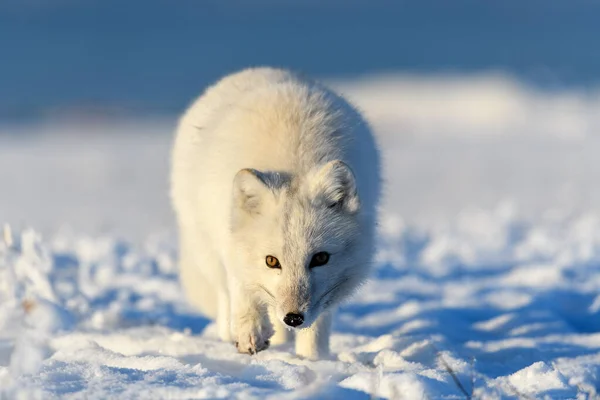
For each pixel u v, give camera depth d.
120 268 15.78
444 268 15.50
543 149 54.94
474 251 17.05
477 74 118.00
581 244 16.84
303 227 7.75
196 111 10.23
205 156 9.06
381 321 11.23
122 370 7.08
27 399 5.70
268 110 8.80
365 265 8.59
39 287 9.66
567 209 25.83
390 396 6.40
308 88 9.35
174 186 10.37
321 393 6.20
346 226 8.05
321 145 8.48
